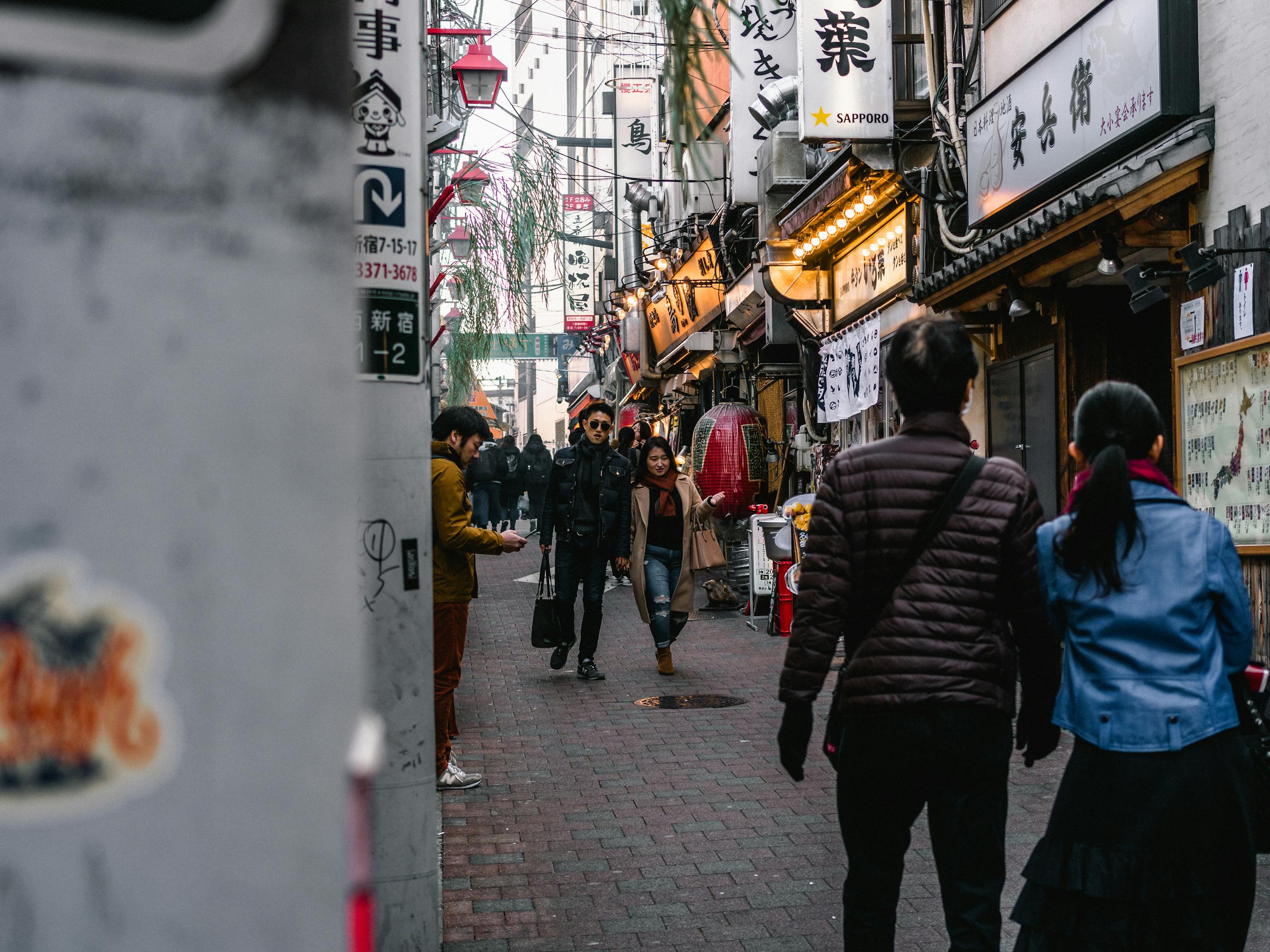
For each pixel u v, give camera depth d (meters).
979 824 3.05
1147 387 9.92
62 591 0.81
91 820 0.82
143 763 0.83
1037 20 9.38
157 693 0.83
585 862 5.24
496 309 16.09
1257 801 3.11
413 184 3.58
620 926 4.48
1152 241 7.68
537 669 10.41
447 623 6.16
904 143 11.60
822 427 16.78
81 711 0.81
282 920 0.86
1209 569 3.05
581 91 53.53
